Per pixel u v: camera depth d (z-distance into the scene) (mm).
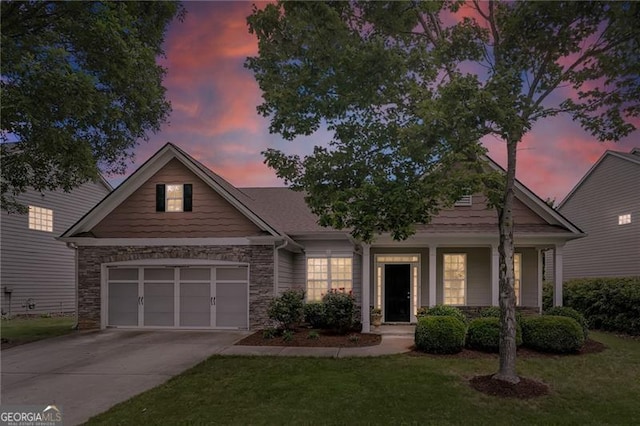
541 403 7340
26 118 9031
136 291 15062
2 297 19750
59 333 14242
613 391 7969
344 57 7555
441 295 15750
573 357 10414
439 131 7016
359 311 15391
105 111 10133
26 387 8391
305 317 14352
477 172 8289
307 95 8242
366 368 9336
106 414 6918
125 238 15070
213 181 14852
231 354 10766
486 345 10797
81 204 24594
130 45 9594
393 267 15984
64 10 8875
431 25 9219
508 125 7109
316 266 16625
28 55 8133
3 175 12648
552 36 7375
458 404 7254
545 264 24891
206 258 14711
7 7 8820
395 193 7641
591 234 22188
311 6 7332
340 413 6855
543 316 11453
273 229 14531
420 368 9312
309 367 9453
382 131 8445
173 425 6449
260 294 14438
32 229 21438
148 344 12219
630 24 6984
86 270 15148
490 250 15617
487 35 8242
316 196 8750
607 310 15289
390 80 8047
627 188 19938
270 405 7223
